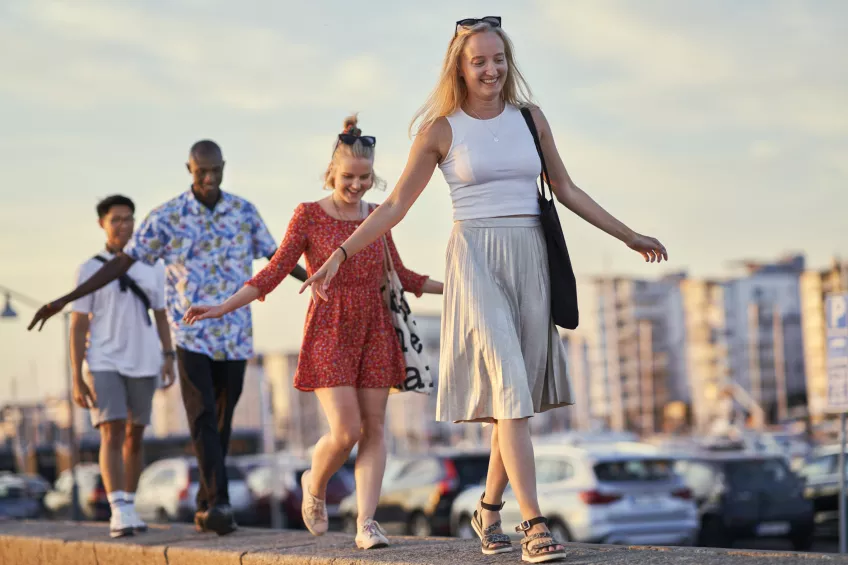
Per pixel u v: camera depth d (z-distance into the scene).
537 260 4.95
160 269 8.18
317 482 6.36
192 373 7.21
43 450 68.06
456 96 5.01
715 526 22.23
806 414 152.75
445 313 4.98
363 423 6.20
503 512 19.23
